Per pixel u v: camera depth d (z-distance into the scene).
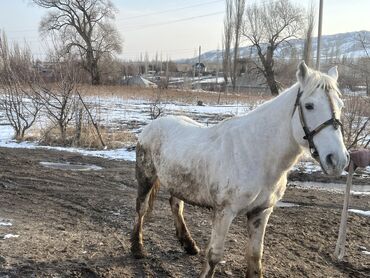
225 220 4.08
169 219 6.96
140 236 5.41
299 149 3.96
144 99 31.38
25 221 6.58
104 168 11.11
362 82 15.55
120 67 60.19
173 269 5.01
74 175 10.09
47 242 5.60
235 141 4.09
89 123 15.08
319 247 6.03
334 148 3.44
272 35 48.50
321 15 20.19
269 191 4.07
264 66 49.00
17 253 5.13
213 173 4.15
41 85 15.10
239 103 30.31
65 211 7.29
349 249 6.04
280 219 7.25
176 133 4.90
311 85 3.66
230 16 51.44
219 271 4.98
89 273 4.76
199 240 6.00
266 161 3.98
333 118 3.53
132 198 8.26
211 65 109.44
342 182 10.51
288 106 3.91
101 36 54.31
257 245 4.34
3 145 14.19
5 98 16.23
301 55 47.69
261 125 4.03
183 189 4.60
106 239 5.90
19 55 15.75
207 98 31.72
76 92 14.31
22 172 10.21
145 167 5.32
